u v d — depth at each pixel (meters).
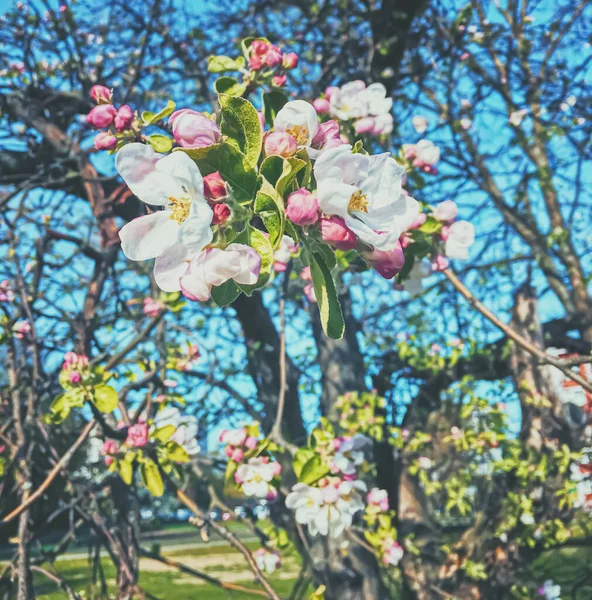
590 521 5.28
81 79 4.79
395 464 5.64
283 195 1.12
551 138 6.32
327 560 4.74
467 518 6.35
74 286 5.22
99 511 4.08
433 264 2.31
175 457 2.91
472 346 5.55
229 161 1.12
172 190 1.08
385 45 4.29
